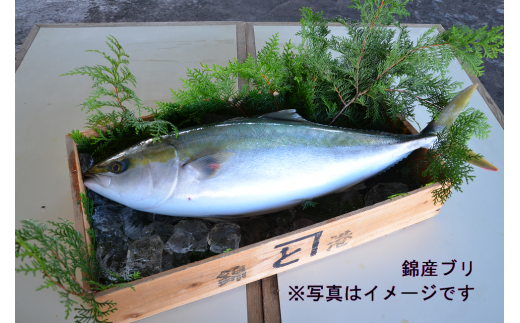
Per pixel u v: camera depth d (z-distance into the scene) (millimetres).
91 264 1006
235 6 3334
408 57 1358
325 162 1270
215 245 1140
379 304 1241
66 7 3201
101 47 2342
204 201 1208
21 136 1751
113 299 979
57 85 2049
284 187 1240
